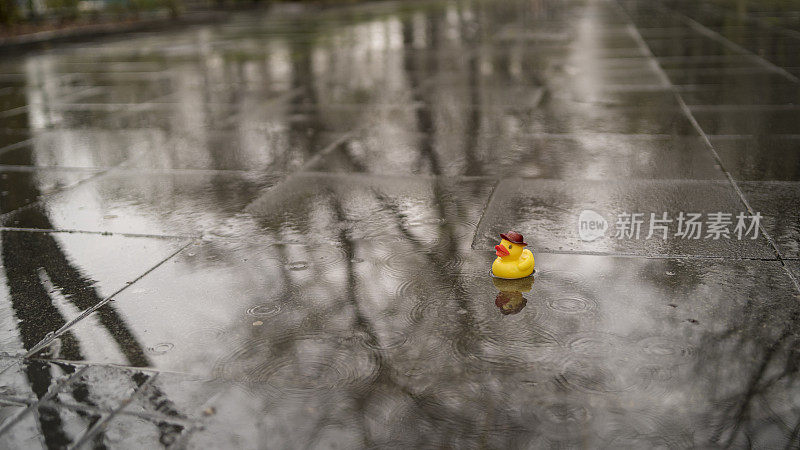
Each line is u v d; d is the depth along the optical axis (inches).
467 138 326.6
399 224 218.1
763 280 169.0
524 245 174.9
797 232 198.4
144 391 133.4
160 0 1093.8
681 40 679.1
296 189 258.7
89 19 1042.7
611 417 120.0
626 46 649.0
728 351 138.8
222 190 262.1
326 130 354.3
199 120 392.2
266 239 210.2
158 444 118.0
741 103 379.9
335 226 218.5
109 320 163.0
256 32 939.3
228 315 162.6
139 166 301.1
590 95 420.5
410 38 781.3
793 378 129.0
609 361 136.9
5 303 174.2
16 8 910.4
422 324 154.3
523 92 438.6
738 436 114.2
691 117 351.3
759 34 704.4
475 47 680.4
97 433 121.6
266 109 415.8
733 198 229.3
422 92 451.8
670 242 194.4
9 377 140.5
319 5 1362.0
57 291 179.9
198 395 131.3
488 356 140.4
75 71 620.7
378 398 128.0
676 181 249.9
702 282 169.0
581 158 285.4
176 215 236.1
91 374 140.2
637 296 163.2
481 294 167.3
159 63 650.2
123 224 229.3
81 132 374.0
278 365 140.3
